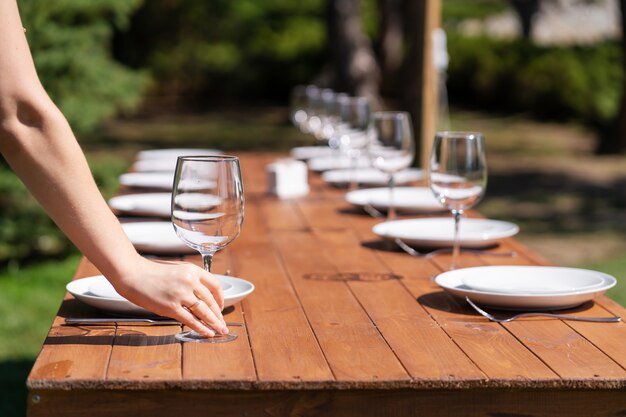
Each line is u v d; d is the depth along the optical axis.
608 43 16.44
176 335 1.77
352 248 2.73
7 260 6.45
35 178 1.64
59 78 6.43
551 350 1.71
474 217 3.27
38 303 5.50
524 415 1.58
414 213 3.35
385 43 18.14
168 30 20.80
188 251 2.58
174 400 1.54
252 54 20.97
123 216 3.20
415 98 6.75
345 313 1.97
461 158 2.30
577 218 8.27
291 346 1.72
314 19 21.39
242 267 2.45
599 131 14.23
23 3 6.18
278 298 2.10
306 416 1.56
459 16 23.38
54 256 6.62
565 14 22.83
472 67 18.59
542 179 10.56
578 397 1.58
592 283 2.07
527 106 17.05
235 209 1.80
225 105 20.75
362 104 3.84
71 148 1.65
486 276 2.13
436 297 2.12
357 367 1.60
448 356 1.67
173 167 4.37
